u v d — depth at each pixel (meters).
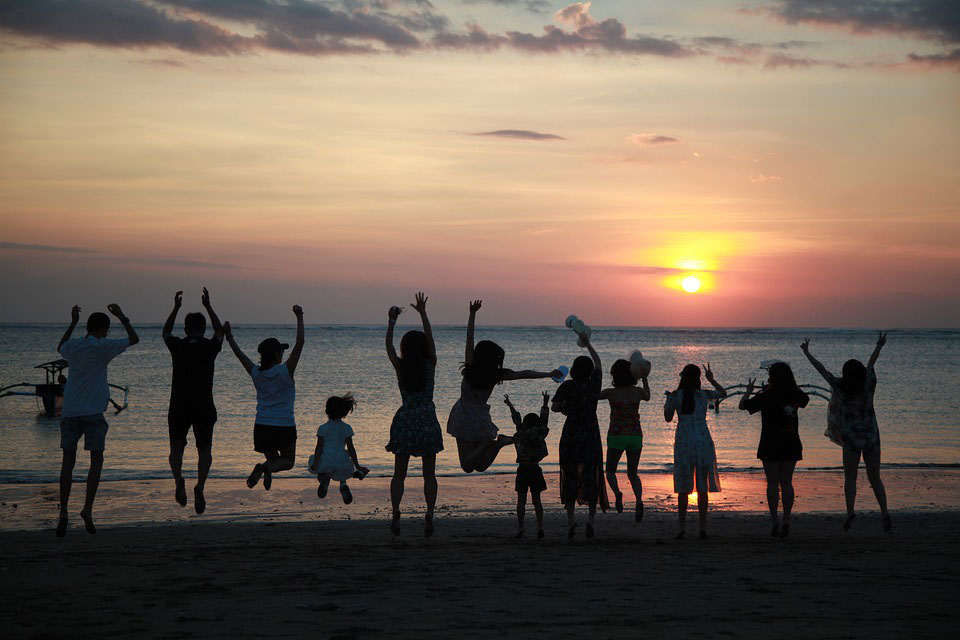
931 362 92.00
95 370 8.86
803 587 6.28
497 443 8.66
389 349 8.46
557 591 6.07
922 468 19.84
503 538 10.23
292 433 9.20
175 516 13.36
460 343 157.25
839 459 21.92
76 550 8.87
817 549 8.62
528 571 6.96
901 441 26.72
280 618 5.10
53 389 35.34
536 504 9.85
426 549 8.52
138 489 16.12
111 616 5.12
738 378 63.88
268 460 9.12
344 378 60.84
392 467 20.14
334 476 10.48
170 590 5.97
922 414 35.88
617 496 10.43
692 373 9.85
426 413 8.34
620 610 5.43
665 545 9.00
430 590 6.06
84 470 19.58
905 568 7.24
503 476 18.42
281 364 9.23
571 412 9.46
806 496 15.73
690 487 9.77
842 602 5.73
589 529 9.62
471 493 16.03
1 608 5.34
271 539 10.41
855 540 9.84
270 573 6.75
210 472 19.06
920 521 12.54
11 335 171.88
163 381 55.09
